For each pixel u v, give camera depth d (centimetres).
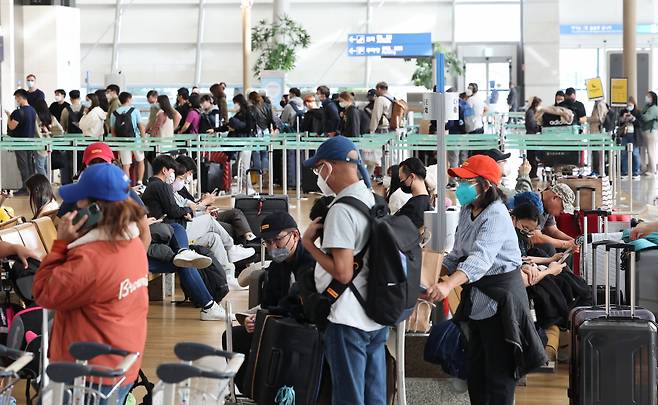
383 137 1520
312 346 505
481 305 519
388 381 549
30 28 2423
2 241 605
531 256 703
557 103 1966
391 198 892
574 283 664
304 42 3084
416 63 3112
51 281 385
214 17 3253
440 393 604
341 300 453
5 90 2269
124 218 393
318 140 1648
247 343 577
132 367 405
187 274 841
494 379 521
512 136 1377
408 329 612
